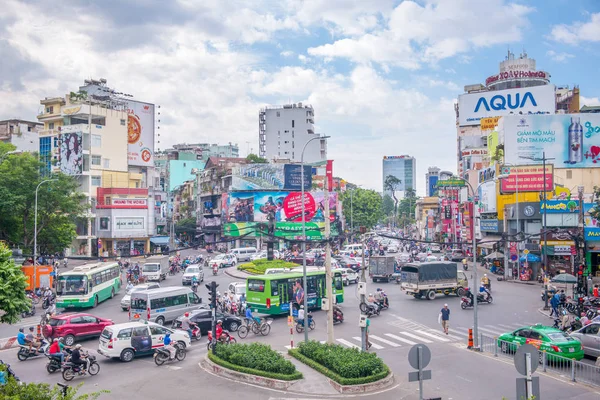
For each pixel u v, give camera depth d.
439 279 46.59
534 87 98.88
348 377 21.19
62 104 88.69
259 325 32.25
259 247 95.94
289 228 96.69
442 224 105.38
